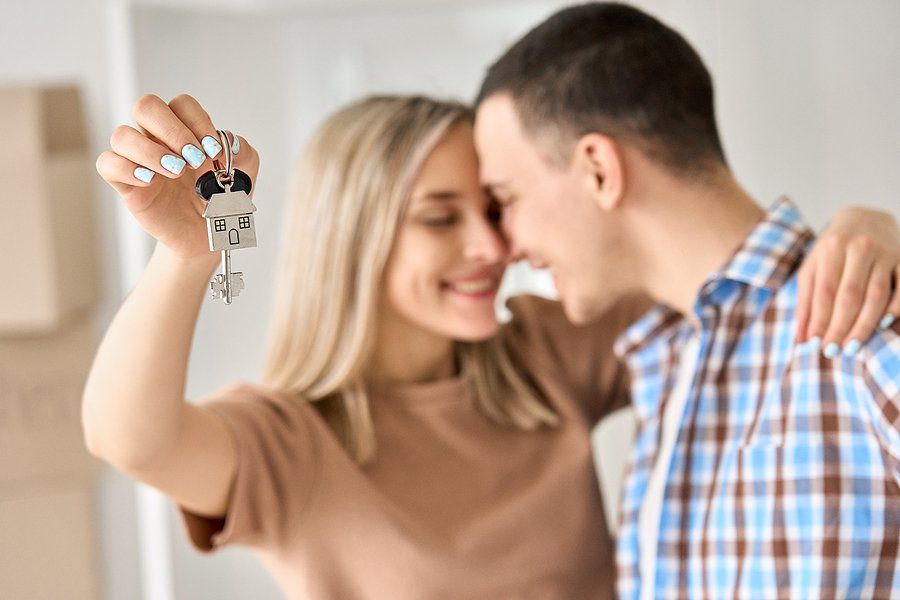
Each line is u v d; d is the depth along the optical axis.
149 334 0.99
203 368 2.31
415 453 1.36
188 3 2.23
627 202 1.22
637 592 1.32
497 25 2.36
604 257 1.26
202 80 2.28
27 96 2.08
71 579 2.17
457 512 1.32
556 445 1.41
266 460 1.24
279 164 2.36
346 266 1.35
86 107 2.35
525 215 1.28
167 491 1.12
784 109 2.19
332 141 1.38
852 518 1.08
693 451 1.22
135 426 1.02
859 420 1.08
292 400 1.33
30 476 2.13
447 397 1.40
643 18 1.25
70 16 2.34
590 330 1.51
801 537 1.11
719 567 1.17
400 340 1.40
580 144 1.21
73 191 2.18
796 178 2.20
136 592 2.41
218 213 0.82
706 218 1.22
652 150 1.21
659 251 1.24
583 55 1.22
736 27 2.21
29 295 2.06
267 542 1.25
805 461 1.11
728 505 1.17
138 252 2.29
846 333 1.03
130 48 2.19
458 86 2.38
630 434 2.48
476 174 1.36
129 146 0.81
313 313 1.36
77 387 2.14
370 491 1.29
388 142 1.34
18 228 2.06
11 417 2.11
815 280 1.06
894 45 2.06
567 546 1.34
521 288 2.46
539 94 1.23
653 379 1.36
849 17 2.10
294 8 2.30
